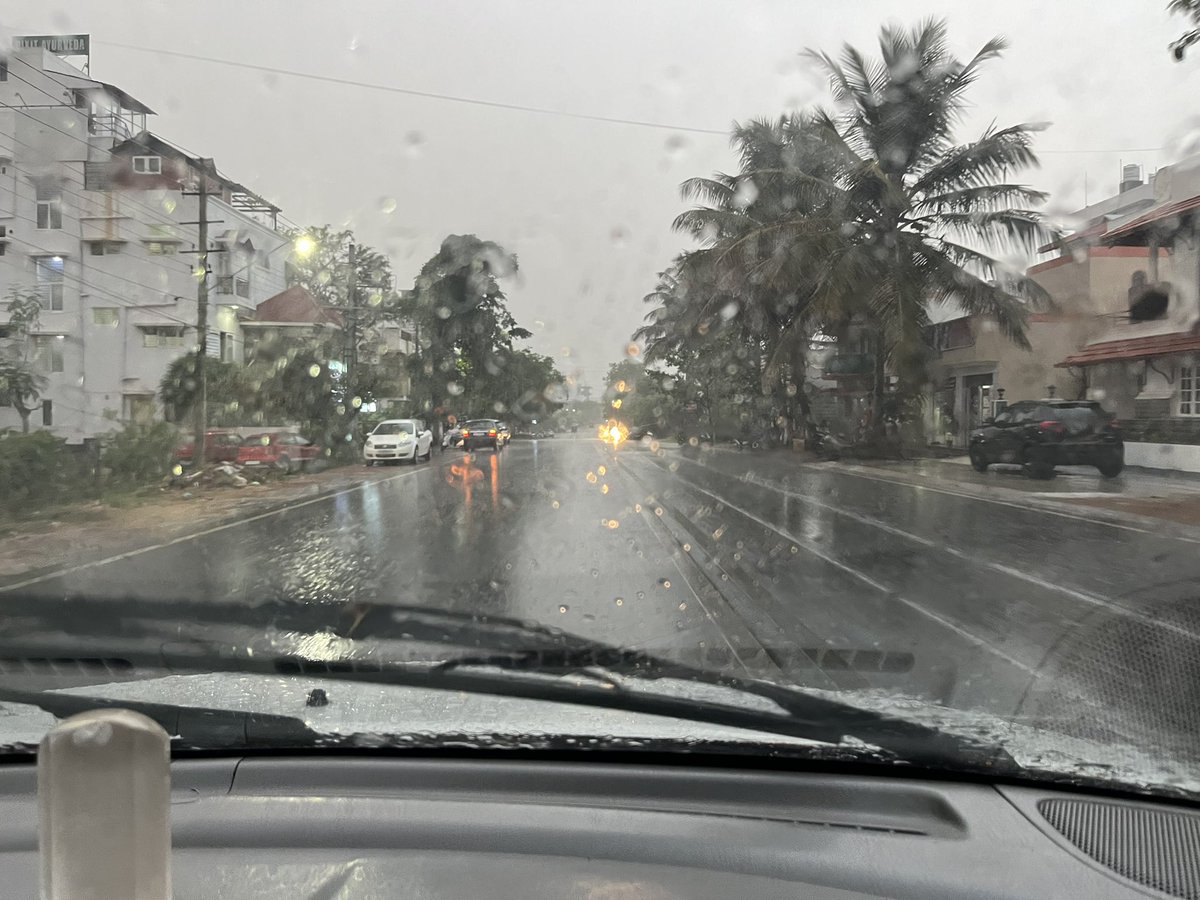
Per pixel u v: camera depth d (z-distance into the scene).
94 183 30.77
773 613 6.22
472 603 6.59
